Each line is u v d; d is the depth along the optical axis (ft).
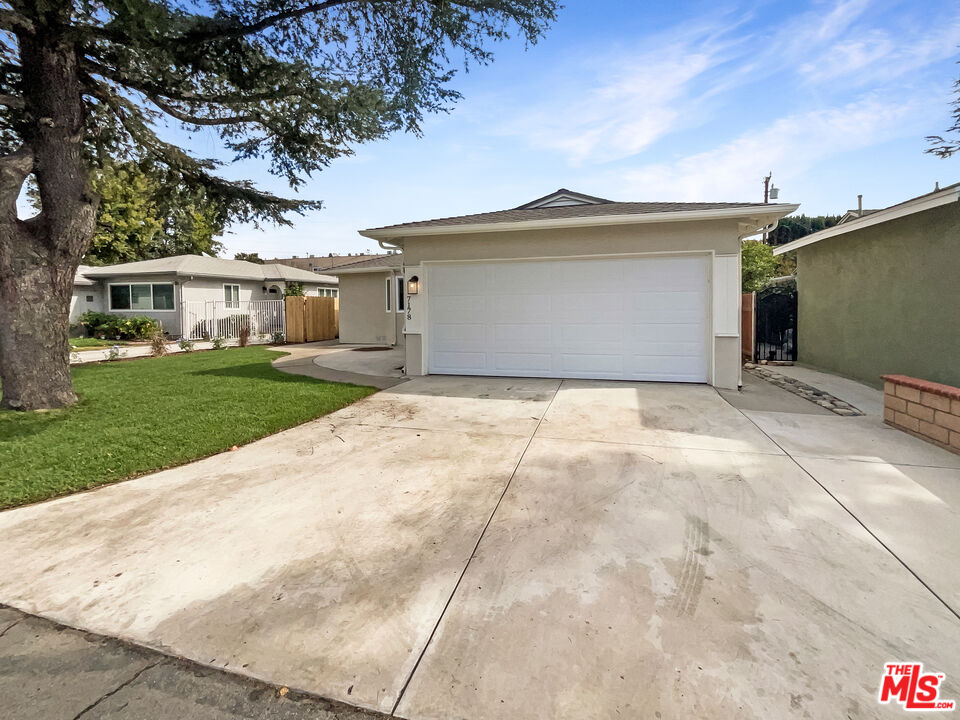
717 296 26.02
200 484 13.33
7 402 21.34
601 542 9.89
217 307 70.33
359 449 16.29
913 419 16.97
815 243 33.96
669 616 7.53
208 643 7.13
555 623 7.41
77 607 8.00
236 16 20.44
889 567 8.79
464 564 9.16
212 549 9.84
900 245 24.88
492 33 23.76
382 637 7.20
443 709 5.92
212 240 107.76
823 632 7.10
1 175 19.29
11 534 10.52
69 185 21.57
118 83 24.04
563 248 28.09
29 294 21.13
